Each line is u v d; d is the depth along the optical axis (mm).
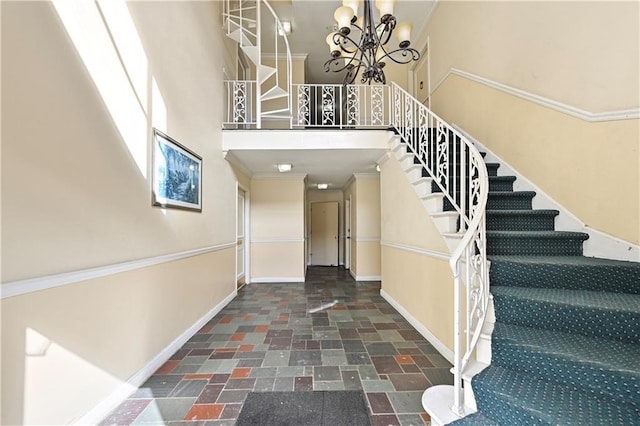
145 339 2002
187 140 2695
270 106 5523
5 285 1085
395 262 3746
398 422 1567
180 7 2582
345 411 1657
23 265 1156
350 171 5363
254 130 3727
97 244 1556
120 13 1770
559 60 2303
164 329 2262
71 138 1390
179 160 2508
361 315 3465
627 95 1848
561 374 1312
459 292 1438
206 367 2174
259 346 2557
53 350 1284
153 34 2137
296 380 1989
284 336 2793
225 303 3861
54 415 1283
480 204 1710
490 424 1329
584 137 2117
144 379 1971
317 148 3729
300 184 5625
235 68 4562
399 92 3584
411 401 1752
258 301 4117
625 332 1405
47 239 1261
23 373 1154
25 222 1167
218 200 3576
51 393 1271
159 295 2191
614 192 1933
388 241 4055
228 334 2842
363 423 1562
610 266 1721
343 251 7891
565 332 1540
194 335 2805
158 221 2178
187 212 2680
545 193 2445
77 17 1437
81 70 1456
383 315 3459
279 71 5637
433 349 2484
